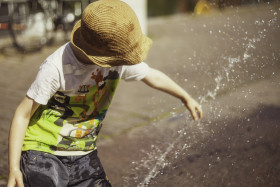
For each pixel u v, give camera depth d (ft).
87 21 5.45
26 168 6.05
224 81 14.94
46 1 26.40
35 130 6.24
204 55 17.97
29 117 5.97
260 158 10.94
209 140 11.78
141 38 5.74
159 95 17.02
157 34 32.76
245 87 14.87
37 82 5.81
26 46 26.03
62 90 5.98
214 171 10.28
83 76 5.98
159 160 10.93
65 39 27.14
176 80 17.28
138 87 18.28
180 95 7.36
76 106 6.22
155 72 7.09
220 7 13.09
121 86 18.43
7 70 21.16
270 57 16.21
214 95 14.49
